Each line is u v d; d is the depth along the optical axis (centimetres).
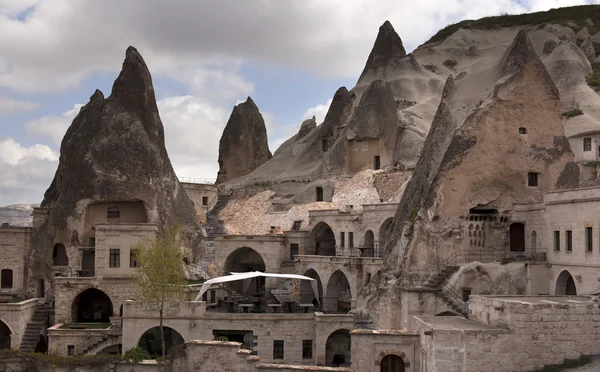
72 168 7612
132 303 5700
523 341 3484
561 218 4969
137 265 6512
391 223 6731
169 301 5691
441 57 12938
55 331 5922
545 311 3500
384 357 4038
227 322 5684
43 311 6700
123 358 4809
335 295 6819
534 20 14450
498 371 3469
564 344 3497
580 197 4738
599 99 9038
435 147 5925
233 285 7869
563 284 4972
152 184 7462
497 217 5709
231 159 11881
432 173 5766
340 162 8931
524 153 5794
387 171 8281
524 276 5125
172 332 6000
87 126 8125
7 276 7594
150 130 7788
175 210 7612
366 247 6981
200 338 5669
